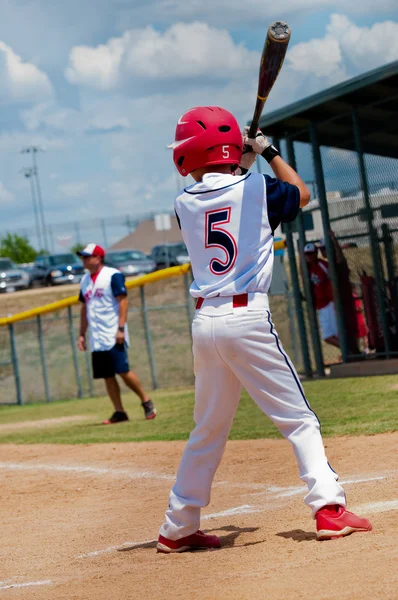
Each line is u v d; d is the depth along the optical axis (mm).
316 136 25281
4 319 39156
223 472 12734
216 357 7637
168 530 8039
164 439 17375
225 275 7543
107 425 22141
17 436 22172
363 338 25266
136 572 7348
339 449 12984
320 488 7383
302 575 6207
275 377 7531
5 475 15172
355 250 24703
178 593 6293
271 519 9031
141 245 171750
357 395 19875
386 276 24047
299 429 7570
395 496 9086
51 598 6875
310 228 26406
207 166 7859
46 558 8766
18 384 39000
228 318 7469
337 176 24969
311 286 26281
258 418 19344
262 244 7605
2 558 9023
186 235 7840
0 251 149000
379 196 23609
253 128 7965
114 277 21891
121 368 21969
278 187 7645
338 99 23641
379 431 14148
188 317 35281
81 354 42531
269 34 7148
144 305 35406
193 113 7867
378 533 7266
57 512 11453
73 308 49156
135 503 11438
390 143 22906
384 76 21234
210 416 7871
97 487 13047
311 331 26516
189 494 7992
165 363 41406
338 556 6648
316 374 27188
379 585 5633
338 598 5492
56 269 76625
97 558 8375
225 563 7148
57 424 24812
